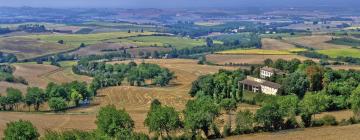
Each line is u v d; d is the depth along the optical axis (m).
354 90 154.62
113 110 109.06
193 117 116.38
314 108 130.50
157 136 114.62
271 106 124.50
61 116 172.62
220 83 197.50
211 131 121.19
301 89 185.75
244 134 121.69
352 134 114.94
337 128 123.69
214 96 193.12
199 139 115.50
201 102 125.00
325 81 186.75
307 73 193.50
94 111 187.75
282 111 125.69
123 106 197.50
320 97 150.25
